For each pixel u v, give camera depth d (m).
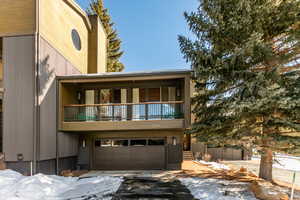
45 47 8.95
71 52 11.64
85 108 10.23
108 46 26.61
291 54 6.61
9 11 8.59
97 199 5.85
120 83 11.52
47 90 9.01
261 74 6.20
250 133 7.04
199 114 8.06
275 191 6.03
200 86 8.14
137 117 9.90
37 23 8.46
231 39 7.23
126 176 8.88
